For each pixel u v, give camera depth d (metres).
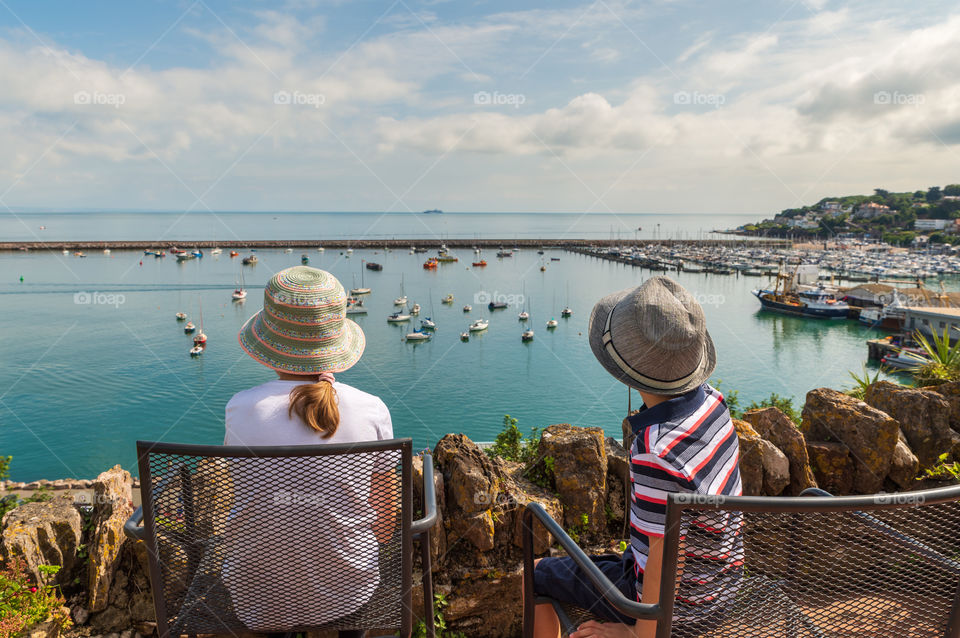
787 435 3.82
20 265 155.75
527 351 87.88
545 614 1.89
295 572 1.53
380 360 82.31
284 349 1.74
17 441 49.59
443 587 2.94
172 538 1.46
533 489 3.28
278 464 1.47
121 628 2.70
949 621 1.43
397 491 1.56
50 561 2.74
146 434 51.47
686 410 1.59
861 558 1.39
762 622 1.39
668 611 1.33
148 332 91.94
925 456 4.21
